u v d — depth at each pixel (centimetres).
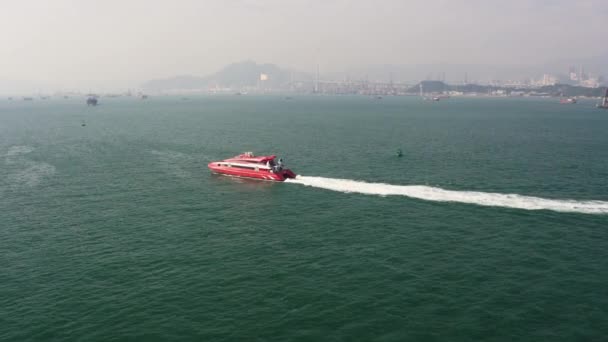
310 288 3975
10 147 12962
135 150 12169
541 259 4525
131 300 3806
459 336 3244
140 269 4412
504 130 16938
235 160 8762
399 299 3759
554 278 4106
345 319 3475
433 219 5822
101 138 14825
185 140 14212
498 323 3394
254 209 6431
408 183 7825
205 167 9694
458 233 5294
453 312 3553
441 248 4844
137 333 3334
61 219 6006
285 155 11069
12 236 5344
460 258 4575
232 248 4944
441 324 3394
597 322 3388
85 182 8212
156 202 6844
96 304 3750
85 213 6281
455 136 15000
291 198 6975
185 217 6091
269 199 6944
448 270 4297
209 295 3881
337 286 4006
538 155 10756
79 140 14362
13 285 4088
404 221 5766
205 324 3441
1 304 3756
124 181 8300
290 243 5075
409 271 4288
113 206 6625
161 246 5019
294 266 4444
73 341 3250
